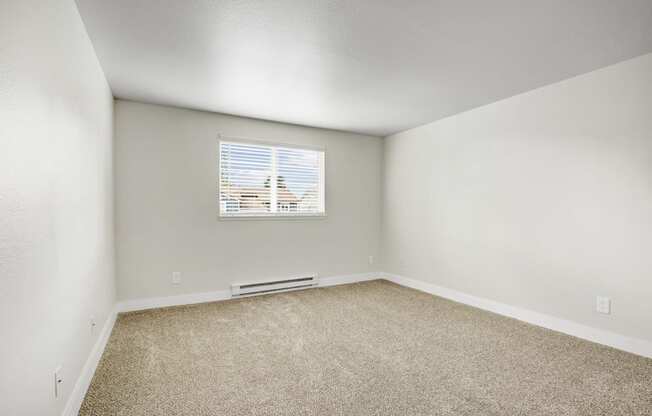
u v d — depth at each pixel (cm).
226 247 389
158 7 182
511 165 328
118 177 333
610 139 257
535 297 307
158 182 352
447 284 399
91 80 219
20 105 108
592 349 251
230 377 209
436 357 238
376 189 504
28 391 114
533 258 309
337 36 214
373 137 501
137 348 252
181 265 365
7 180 99
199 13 188
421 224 438
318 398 186
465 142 378
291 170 437
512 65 257
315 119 410
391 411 175
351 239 482
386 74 274
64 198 156
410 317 326
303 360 233
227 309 349
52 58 139
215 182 382
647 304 238
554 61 250
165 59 246
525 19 194
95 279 226
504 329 293
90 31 205
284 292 421
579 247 276
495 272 343
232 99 336
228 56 242
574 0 175
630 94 246
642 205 241
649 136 237
